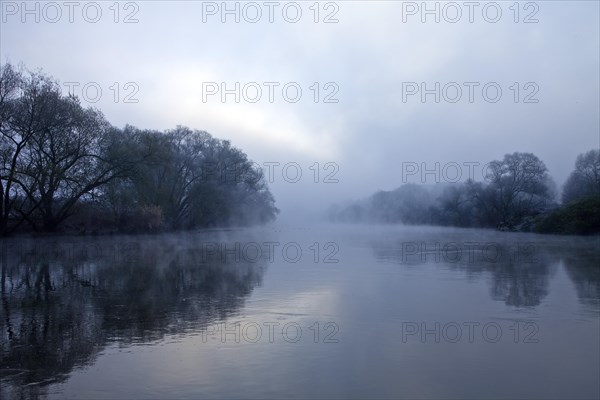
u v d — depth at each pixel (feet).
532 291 45.42
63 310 37.32
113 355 25.55
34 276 58.08
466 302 39.83
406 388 20.68
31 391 20.56
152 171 192.03
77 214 163.94
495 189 276.00
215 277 56.49
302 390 20.45
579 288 47.14
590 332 29.91
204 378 21.94
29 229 156.35
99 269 65.57
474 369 23.12
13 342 28.14
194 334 29.81
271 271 62.64
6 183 139.44
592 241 139.33
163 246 117.39
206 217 250.78
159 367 23.52
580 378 21.88
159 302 40.42
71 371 23.02
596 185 258.78
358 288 47.60
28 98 132.26
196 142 230.27
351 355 25.35
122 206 177.78
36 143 140.97
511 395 19.93
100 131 151.33
